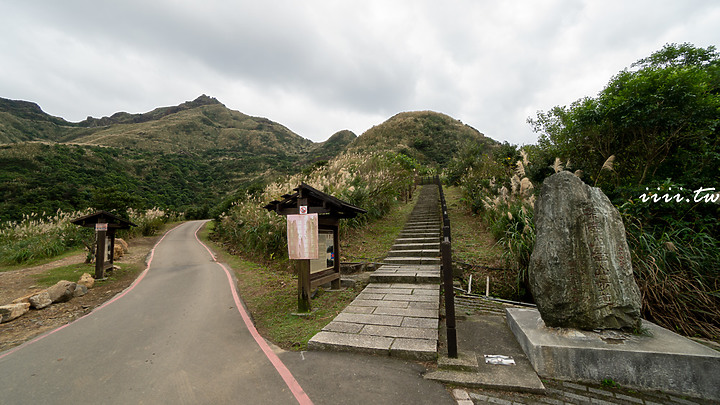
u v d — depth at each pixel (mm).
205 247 15930
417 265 7262
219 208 21938
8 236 13695
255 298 6430
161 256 13047
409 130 57531
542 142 10195
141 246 16359
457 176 20172
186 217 38688
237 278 8469
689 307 4898
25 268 9883
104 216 8875
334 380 2938
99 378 3158
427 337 3693
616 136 7703
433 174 28406
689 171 6613
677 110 6340
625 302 3266
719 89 7734
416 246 8414
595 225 3395
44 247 11883
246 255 12273
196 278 8602
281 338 4156
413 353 3336
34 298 5895
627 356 2850
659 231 5820
